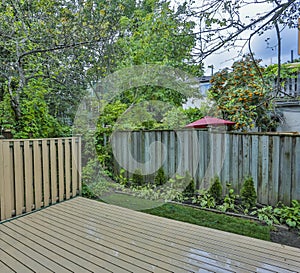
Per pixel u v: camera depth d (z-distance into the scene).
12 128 4.12
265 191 3.79
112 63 6.39
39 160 3.42
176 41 3.58
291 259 2.04
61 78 6.02
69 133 4.98
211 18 3.22
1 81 4.98
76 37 5.38
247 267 1.91
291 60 6.30
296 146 3.48
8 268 1.90
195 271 1.85
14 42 4.72
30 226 2.72
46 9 5.34
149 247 2.24
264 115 5.48
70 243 2.32
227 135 4.21
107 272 1.84
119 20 6.04
